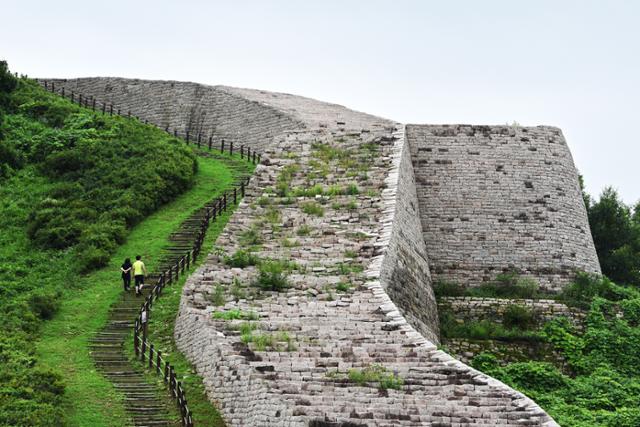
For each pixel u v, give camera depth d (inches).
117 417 1162.6
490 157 2038.6
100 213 1909.4
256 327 1277.1
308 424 1021.2
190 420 1114.7
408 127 2062.0
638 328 1706.4
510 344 1652.3
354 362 1173.1
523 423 1035.3
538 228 1975.9
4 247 1825.8
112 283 1638.8
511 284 1910.7
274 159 1913.1
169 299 1529.3
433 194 2006.6
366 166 1863.9
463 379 1131.9
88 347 1389.0
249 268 1493.6
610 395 1435.8
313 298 1381.6
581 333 1711.4
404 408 1060.5
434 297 1784.0
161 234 1833.2
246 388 1123.9
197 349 1285.7
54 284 1656.0
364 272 1460.4
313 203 1717.5
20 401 1149.1
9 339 1368.1
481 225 1978.3
